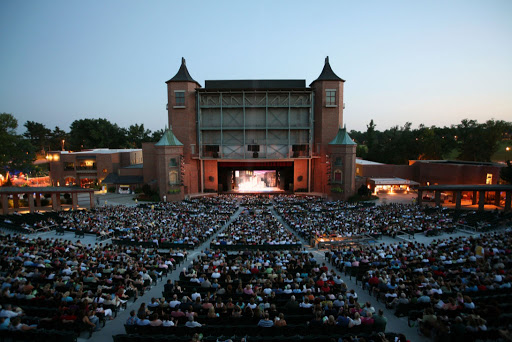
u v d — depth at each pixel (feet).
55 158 235.20
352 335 35.78
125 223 108.06
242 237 88.89
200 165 209.77
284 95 204.95
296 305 42.37
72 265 59.41
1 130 207.51
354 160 188.96
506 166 172.45
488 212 123.85
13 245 73.41
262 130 207.62
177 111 203.21
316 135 208.74
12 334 34.50
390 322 45.16
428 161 214.69
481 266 56.90
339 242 89.92
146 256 68.28
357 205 154.61
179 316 40.55
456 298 45.34
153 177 211.00
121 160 248.73
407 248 74.23
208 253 75.87
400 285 50.14
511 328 36.65
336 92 202.90
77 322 39.11
